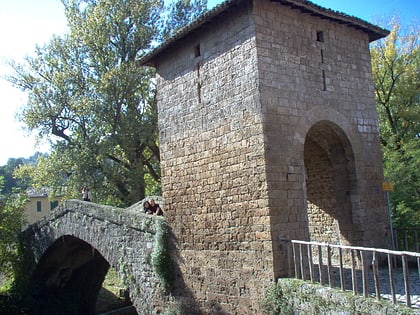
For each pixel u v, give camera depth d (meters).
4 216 24.11
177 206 15.64
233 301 13.31
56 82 30.31
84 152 29.23
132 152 30.62
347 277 12.77
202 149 14.76
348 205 14.70
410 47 26.53
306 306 10.75
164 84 16.70
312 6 13.87
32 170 34.94
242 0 13.14
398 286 11.28
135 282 16.78
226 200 13.72
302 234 12.79
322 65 14.34
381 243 14.62
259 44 12.95
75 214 20.03
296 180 12.98
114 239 17.86
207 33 14.82
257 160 12.70
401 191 19.83
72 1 31.78
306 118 13.54
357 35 15.64
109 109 29.44
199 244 14.66
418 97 25.92
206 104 14.68
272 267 12.09
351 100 14.92
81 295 25.55
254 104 12.87
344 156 14.82
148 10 31.61
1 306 22.27
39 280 23.84
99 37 30.27
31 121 30.45
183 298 15.10
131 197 31.14
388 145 24.23
